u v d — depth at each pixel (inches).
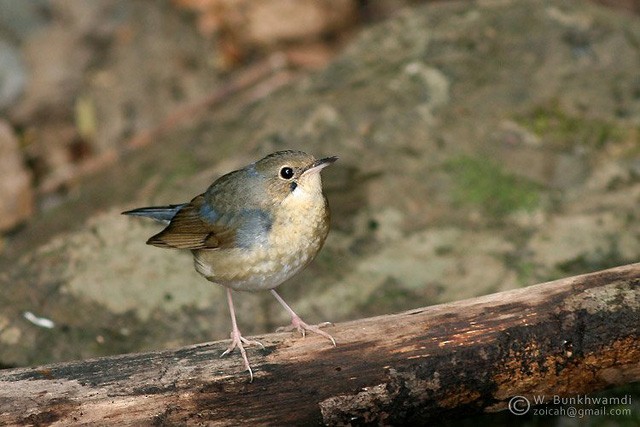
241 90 654.5
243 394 305.0
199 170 536.4
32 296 450.0
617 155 510.6
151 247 477.1
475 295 434.6
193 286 454.0
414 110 542.3
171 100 663.1
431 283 445.4
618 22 591.8
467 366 306.5
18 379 301.4
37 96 665.6
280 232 338.3
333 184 503.8
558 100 540.4
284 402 306.2
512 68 563.5
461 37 590.9
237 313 439.5
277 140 536.7
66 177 618.8
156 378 303.7
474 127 530.3
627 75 554.9
